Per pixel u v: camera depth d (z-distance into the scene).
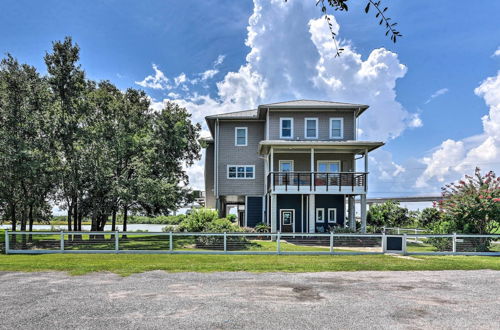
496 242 14.13
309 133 22.06
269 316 5.45
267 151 21.86
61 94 16.83
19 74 16.48
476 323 5.20
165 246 13.71
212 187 25.36
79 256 12.06
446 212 15.95
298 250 14.02
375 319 5.34
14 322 5.13
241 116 23.25
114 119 19.36
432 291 7.16
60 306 5.96
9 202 16.72
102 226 19.72
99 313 5.57
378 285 7.69
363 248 15.19
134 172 20.09
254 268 9.69
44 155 15.73
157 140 19.80
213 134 26.78
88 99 17.64
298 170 22.06
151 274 8.81
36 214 19.55
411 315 5.56
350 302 6.29
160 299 6.43
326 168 22.06
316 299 6.48
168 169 20.91
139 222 52.62
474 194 14.62
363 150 20.78
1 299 6.41
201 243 14.06
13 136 15.11
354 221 21.39
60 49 16.78
